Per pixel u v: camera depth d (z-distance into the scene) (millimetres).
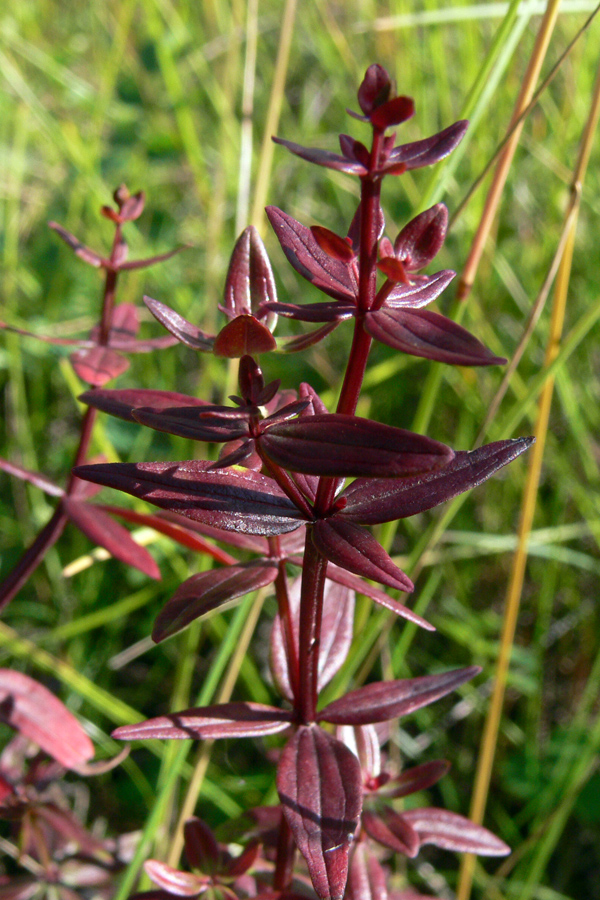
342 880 221
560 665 386
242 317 212
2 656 339
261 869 270
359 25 362
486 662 375
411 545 397
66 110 550
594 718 363
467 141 295
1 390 461
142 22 602
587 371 425
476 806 306
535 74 288
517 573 303
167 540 342
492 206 293
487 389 422
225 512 225
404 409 436
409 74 470
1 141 518
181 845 290
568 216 287
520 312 465
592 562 374
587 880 330
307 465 213
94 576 386
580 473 415
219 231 441
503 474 412
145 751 360
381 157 215
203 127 551
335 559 222
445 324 214
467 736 362
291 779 231
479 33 464
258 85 555
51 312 480
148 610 390
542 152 418
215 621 359
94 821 339
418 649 380
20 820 281
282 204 507
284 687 250
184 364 474
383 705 244
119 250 271
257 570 239
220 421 219
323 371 438
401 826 249
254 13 338
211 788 318
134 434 443
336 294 222
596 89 281
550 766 343
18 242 503
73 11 648
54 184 523
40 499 409
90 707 361
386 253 222
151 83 570
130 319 278
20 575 270
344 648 258
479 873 317
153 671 377
